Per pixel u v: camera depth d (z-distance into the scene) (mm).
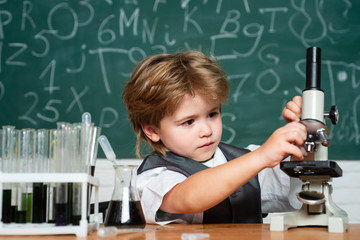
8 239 729
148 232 850
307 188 905
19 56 2594
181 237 728
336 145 2625
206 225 986
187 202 985
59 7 2635
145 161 1271
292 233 797
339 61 2680
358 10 2705
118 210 876
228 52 2664
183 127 1178
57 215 788
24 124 2557
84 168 812
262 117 2629
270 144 899
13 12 2621
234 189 944
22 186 840
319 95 880
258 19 2682
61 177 779
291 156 1131
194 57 1297
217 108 1203
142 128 1303
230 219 1261
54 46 2613
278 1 2689
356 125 2643
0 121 2553
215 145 1218
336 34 2691
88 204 845
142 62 1340
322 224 884
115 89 2605
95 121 2582
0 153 830
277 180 1384
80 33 2629
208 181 959
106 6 2650
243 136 2621
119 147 2564
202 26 2670
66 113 2576
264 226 942
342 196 2629
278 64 2658
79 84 2598
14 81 2578
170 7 2670
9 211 829
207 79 1168
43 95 2580
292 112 1064
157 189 1065
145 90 1220
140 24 2654
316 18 2693
